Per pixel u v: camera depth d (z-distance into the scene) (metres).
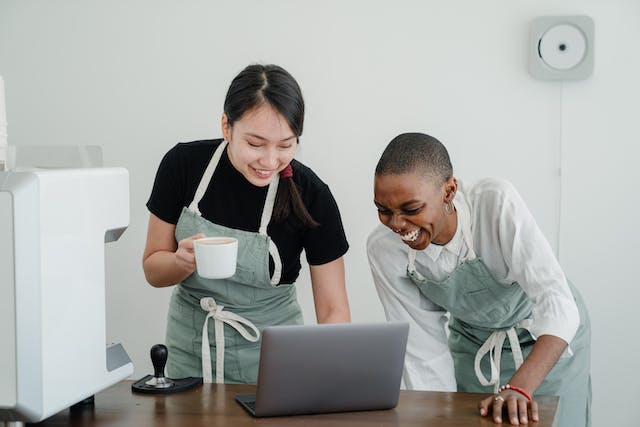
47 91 3.57
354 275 3.39
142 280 3.56
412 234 2.01
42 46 3.55
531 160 3.21
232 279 2.28
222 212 2.25
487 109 3.22
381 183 1.98
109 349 1.94
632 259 3.18
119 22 3.48
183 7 3.42
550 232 3.22
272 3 3.35
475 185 2.18
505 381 2.41
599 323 3.21
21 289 1.61
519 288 2.25
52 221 1.67
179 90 3.46
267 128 2.02
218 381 2.29
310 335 1.74
